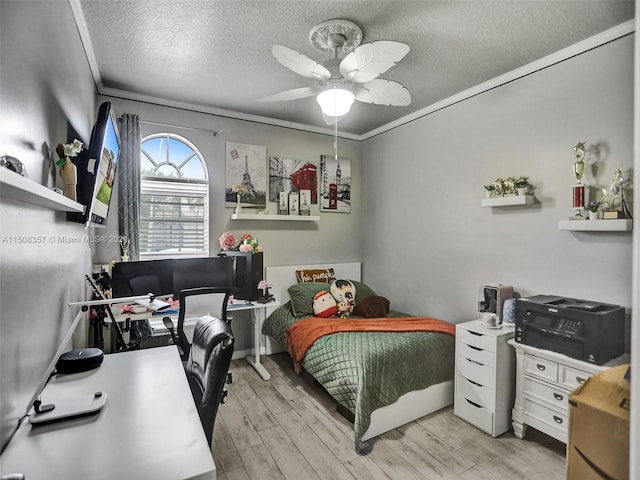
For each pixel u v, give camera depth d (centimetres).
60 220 152
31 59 113
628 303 216
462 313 329
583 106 238
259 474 196
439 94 327
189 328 338
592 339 196
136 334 300
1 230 84
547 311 217
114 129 211
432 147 360
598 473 73
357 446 217
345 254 457
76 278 197
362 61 190
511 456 212
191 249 361
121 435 106
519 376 232
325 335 285
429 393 262
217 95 329
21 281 100
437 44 239
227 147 375
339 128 433
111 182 235
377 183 438
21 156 104
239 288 350
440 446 222
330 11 204
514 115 281
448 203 343
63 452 97
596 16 207
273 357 384
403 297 399
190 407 125
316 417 257
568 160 246
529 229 272
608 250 226
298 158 421
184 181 357
